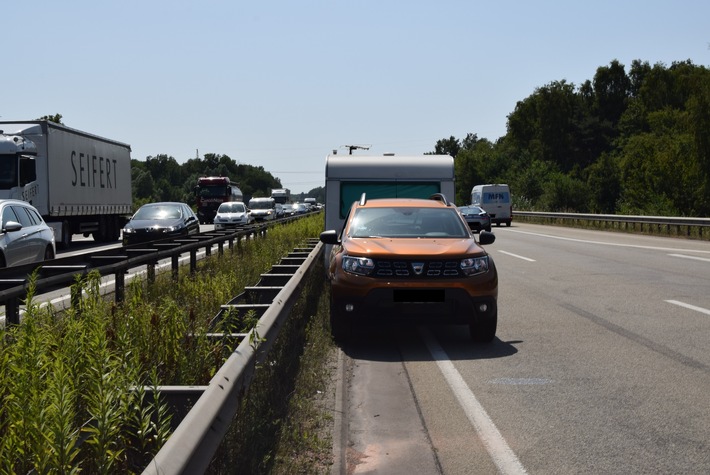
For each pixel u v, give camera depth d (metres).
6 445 3.27
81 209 29.06
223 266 13.81
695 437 5.08
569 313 10.58
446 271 8.37
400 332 9.59
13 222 13.27
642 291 12.65
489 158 124.19
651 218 32.91
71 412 3.47
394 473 4.53
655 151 73.06
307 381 6.34
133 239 23.03
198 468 3.07
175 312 6.01
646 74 113.88
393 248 8.59
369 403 6.13
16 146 24.16
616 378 6.77
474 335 8.70
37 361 4.20
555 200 82.62
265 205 62.53
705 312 10.34
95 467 3.40
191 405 4.09
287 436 4.82
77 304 6.94
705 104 57.50
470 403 6.05
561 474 4.45
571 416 5.63
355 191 16.27
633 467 4.54
